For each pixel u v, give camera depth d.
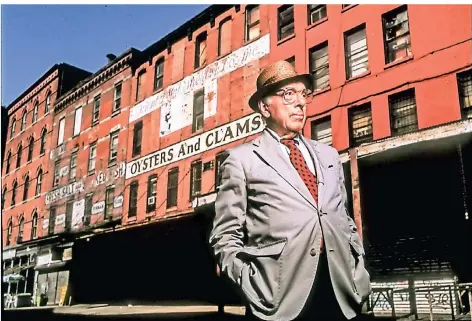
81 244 13.55
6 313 7.22
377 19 9.77
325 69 10.75
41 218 16.11
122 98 16.00
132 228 12.20
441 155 7.54
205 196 11.27
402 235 7.91
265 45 12.09
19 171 17.03
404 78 8.98
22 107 17.58
